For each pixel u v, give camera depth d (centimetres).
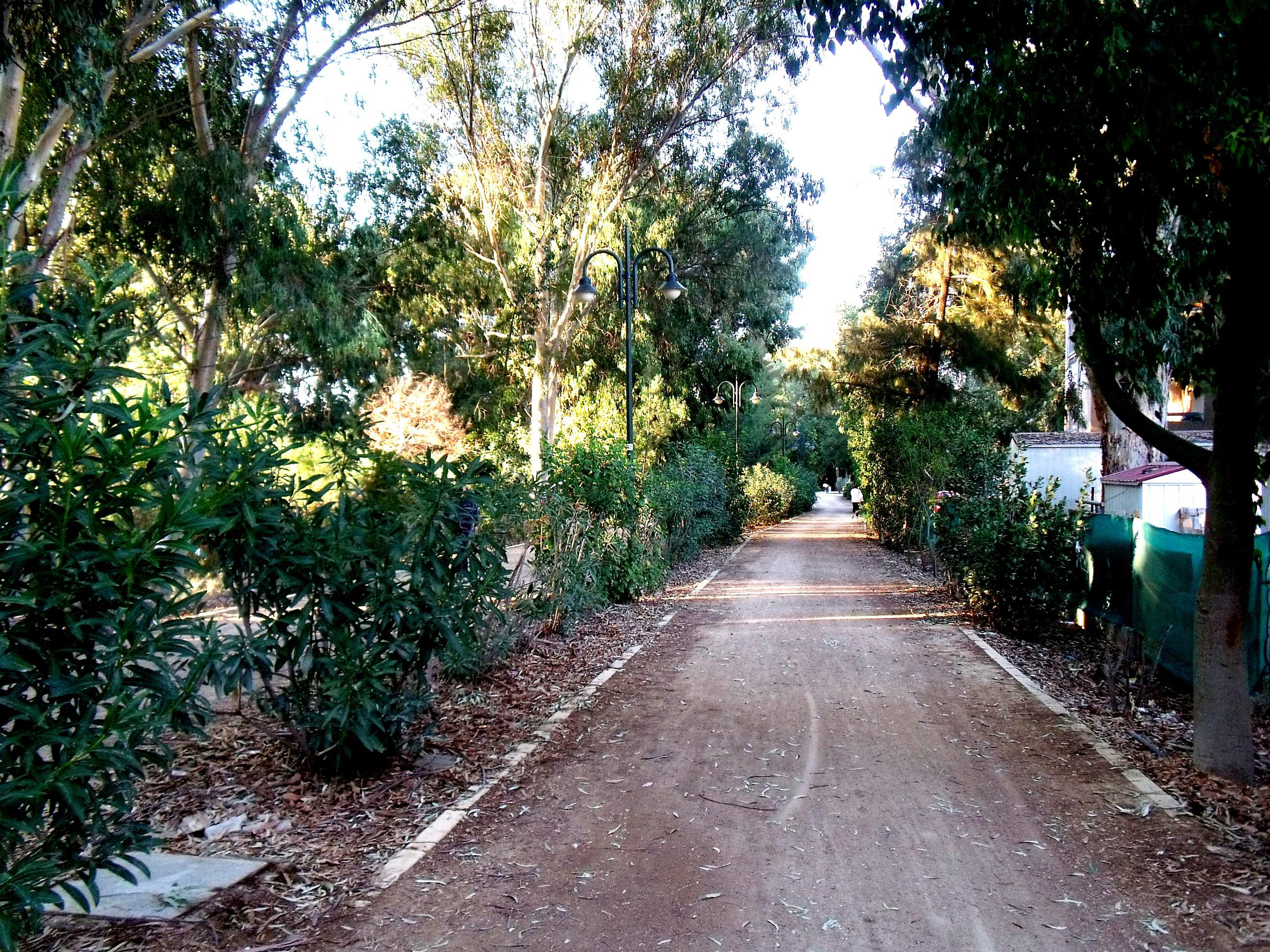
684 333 2638
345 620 529
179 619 325
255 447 478
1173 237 657
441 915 378
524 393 2491
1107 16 436
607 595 1300
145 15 1105
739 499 2669
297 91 1412
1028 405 2531
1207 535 556
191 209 1270
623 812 498
